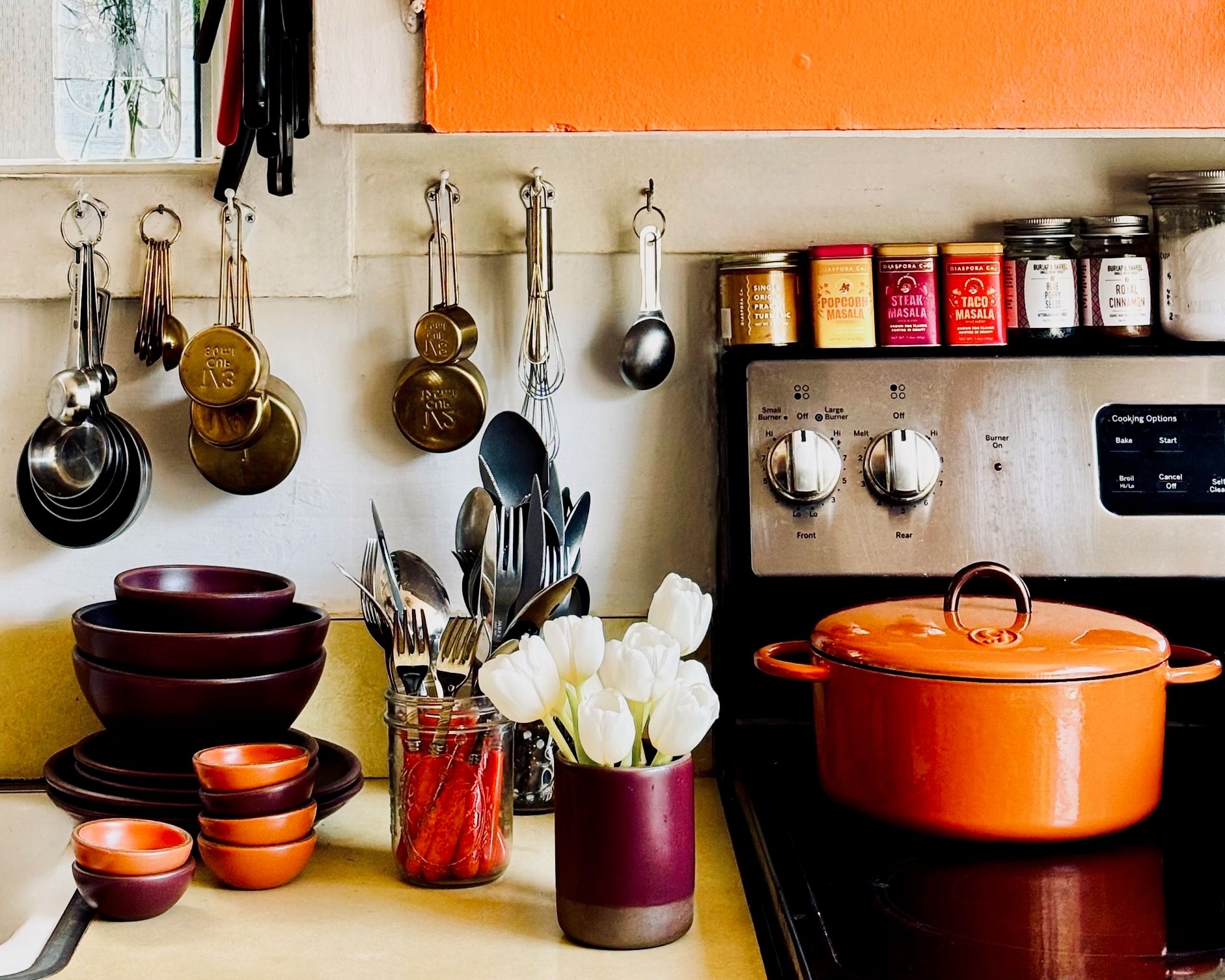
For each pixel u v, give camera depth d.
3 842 1.10
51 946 0.81
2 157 1.23
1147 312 1.16
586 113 1.04
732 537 1.15
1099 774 0.90
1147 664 0.92
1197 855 0.92
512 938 0.84
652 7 1.03
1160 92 1.04
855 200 1.23
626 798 0.81
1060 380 1.15
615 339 1.24
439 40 1.03
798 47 1.04
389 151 1.22
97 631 1.01
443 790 0.93
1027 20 1.04
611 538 1.25
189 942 0.82
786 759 1.15
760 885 0.92
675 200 1.23
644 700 0.82
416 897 0.92
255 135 1.11
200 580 1.16
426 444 1.21
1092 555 1.14
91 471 1.18
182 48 1.23
